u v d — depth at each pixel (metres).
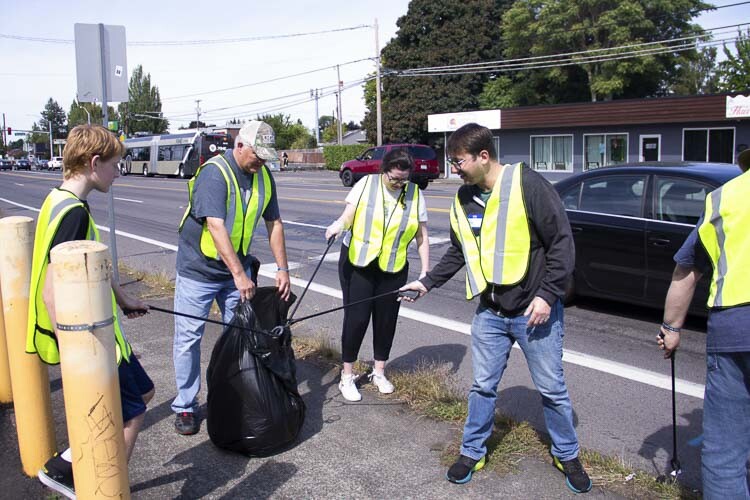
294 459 3.71
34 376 3.37
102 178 2.88
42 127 123.31
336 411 4.34
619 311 7.14
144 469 3.60
